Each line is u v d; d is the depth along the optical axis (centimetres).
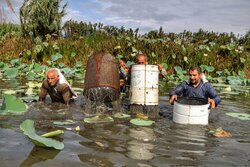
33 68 1212
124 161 350
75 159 348
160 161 354
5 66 1204
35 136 382
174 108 543
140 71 585
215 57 1484
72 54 1448
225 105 720
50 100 675
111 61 610
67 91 632
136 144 412
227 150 403
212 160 364
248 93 946
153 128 495
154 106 588
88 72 614
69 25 1861
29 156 349
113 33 1894
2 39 1616
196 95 595
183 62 1415
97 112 586
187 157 371
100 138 431
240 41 1864
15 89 802
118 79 618
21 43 1532
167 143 421
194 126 517
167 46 1505
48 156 352
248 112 653
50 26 1712
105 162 344
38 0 1700
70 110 590
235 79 1234
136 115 578
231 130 503
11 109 473
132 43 1531
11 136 416
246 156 383
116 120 535
